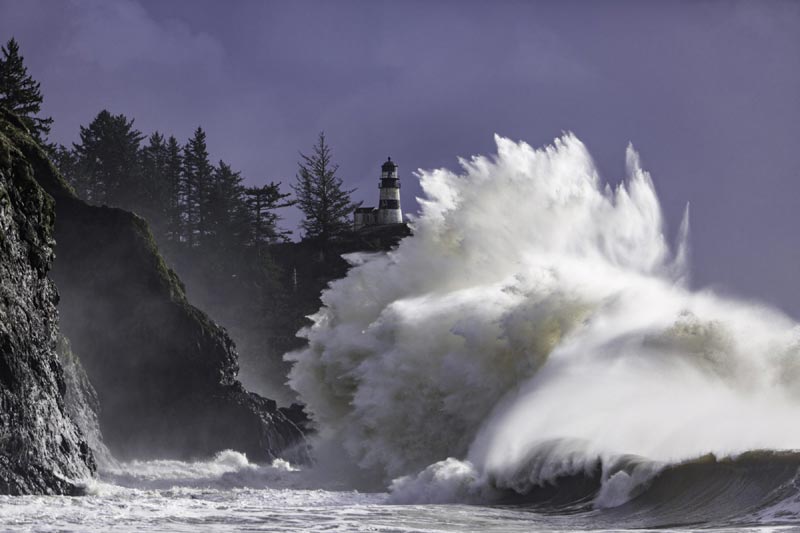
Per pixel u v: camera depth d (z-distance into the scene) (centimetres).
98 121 18612
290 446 9200
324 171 19588
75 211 9519
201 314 9469
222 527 3391
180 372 9069
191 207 19112
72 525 3378
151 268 9456
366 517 3744
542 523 3666
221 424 8975
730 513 3494
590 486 4131
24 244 5678
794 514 3350
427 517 3791
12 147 5903
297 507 4128
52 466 5331
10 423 5109
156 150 19862
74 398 7719
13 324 5362
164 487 6134
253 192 19238
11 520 3475
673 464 3881
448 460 4750
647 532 3238
